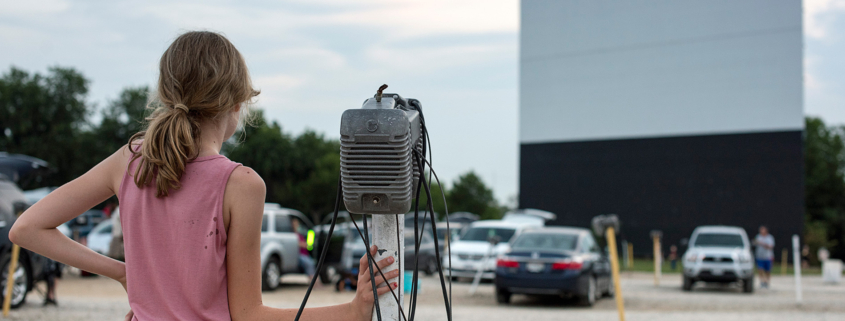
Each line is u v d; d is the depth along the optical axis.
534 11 41.47
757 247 18.00
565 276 11.34
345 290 13.59
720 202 34.31
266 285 13.01
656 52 37.19
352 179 1.72
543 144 40.38
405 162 1.71
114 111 53.84
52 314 8.61
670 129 36.25
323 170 53.34
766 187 33.19
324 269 14.49
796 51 33.16
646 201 36.44
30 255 9.06
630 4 38.16
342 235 14.50
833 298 14.20
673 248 26.91
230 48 1.76
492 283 16.77
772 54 33.78
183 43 1.72
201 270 1.62
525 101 41.28
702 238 17.02
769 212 32.94
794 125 32.81
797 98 32.88
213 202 1.64
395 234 1.89
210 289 1.64
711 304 12.46
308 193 52.47
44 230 1.70
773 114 33.44
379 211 1.73
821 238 45.97
